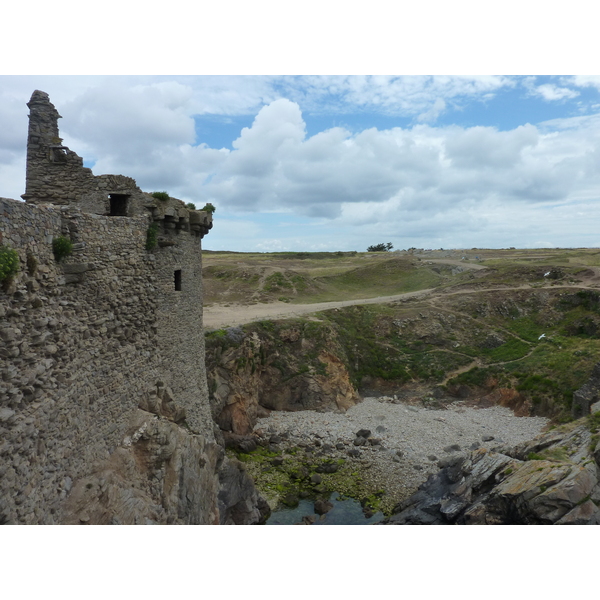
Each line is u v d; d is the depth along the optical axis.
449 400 55.41
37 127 18.61
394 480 36.44
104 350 14.70
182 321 21.17
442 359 61.38
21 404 10.09
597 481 23.45
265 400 51.69
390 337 66.12
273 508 32.19
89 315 13.87
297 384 52.53
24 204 10.55
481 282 82.62
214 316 61.03
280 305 75.88
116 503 13.43
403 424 48.28
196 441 19.30
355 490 34.91
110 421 14.98
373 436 45.22
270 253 162.88
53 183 18.67
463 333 66.00
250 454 40.97
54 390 11.65
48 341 11.38
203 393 23.84
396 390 58.09
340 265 124.50
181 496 16.84
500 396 54.16
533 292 72.00
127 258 16.27
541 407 50.09
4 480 9.21
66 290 12.63
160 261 18.97
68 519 11.68
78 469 12.85
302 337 56.56
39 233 11.28
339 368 55.69
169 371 19.86
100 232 14.47
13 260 9.48
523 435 45.09
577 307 66.75
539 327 65.56
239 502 26.28
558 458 25.97
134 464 15.35
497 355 60.56
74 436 12.68
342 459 40.31
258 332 54.28
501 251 144.50
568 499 22.31
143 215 17.73
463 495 27.67
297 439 44.56
